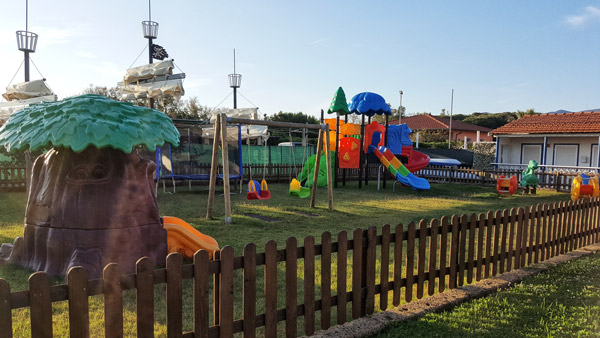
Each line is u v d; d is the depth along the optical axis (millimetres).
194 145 14922
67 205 4715
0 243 6379
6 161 14547
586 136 23641
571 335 3604
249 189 12961
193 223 8445
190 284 4637
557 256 6262
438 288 4586
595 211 7102
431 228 4336
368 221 9016
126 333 3393
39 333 2227
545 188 18984
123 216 4852
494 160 28672
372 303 3877
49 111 4797
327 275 3484
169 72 17875
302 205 11602
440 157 32812
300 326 3719
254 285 3049
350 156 18219
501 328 3711
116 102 5102
